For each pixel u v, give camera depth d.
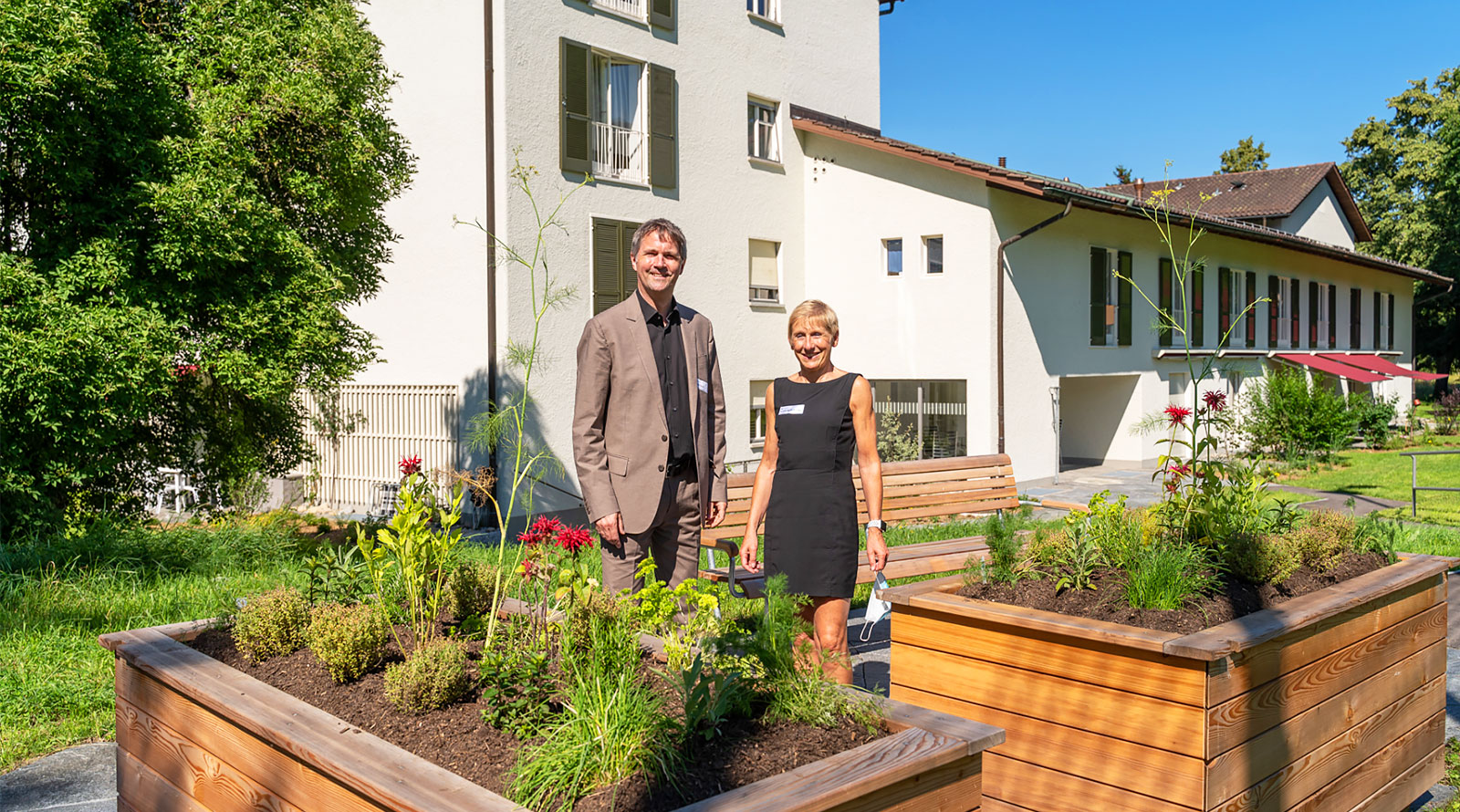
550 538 2.99
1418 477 18.53
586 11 14.53
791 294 18.45
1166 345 21.17
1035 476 17.45
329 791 2.15
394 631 3.03
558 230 14.09
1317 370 27.53
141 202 9.41
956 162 16.28
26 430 8.88
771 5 18.31
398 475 14.57
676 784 2.03
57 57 8.73
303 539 10.21
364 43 11.45
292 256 10.42
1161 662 3.00
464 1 13.67
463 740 2.34
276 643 3.04
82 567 7.55
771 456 4.37
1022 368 17.16
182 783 2.80
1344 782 3.54
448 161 14.01
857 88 20.23
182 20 10.73
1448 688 5.58
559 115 14.10
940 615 3.65
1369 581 3.80
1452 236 43.66
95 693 4.94
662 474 3.72
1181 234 20.66
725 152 17.03
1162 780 3.00
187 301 9.74
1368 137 48.59
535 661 2.56
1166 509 4.27
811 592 4.04
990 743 2.25
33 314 8.73
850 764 2.08
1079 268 18.64
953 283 16.91
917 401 17.47
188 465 11.55
